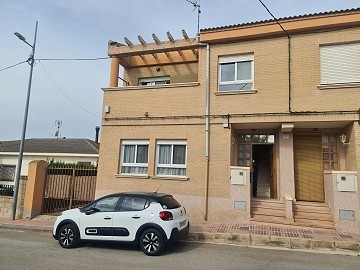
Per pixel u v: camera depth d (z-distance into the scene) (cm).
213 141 1074
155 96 1180
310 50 1012
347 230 886
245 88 1083
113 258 676
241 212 1005
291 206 984
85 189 1242
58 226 798
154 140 1155
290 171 1067
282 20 1038
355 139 929
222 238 852
